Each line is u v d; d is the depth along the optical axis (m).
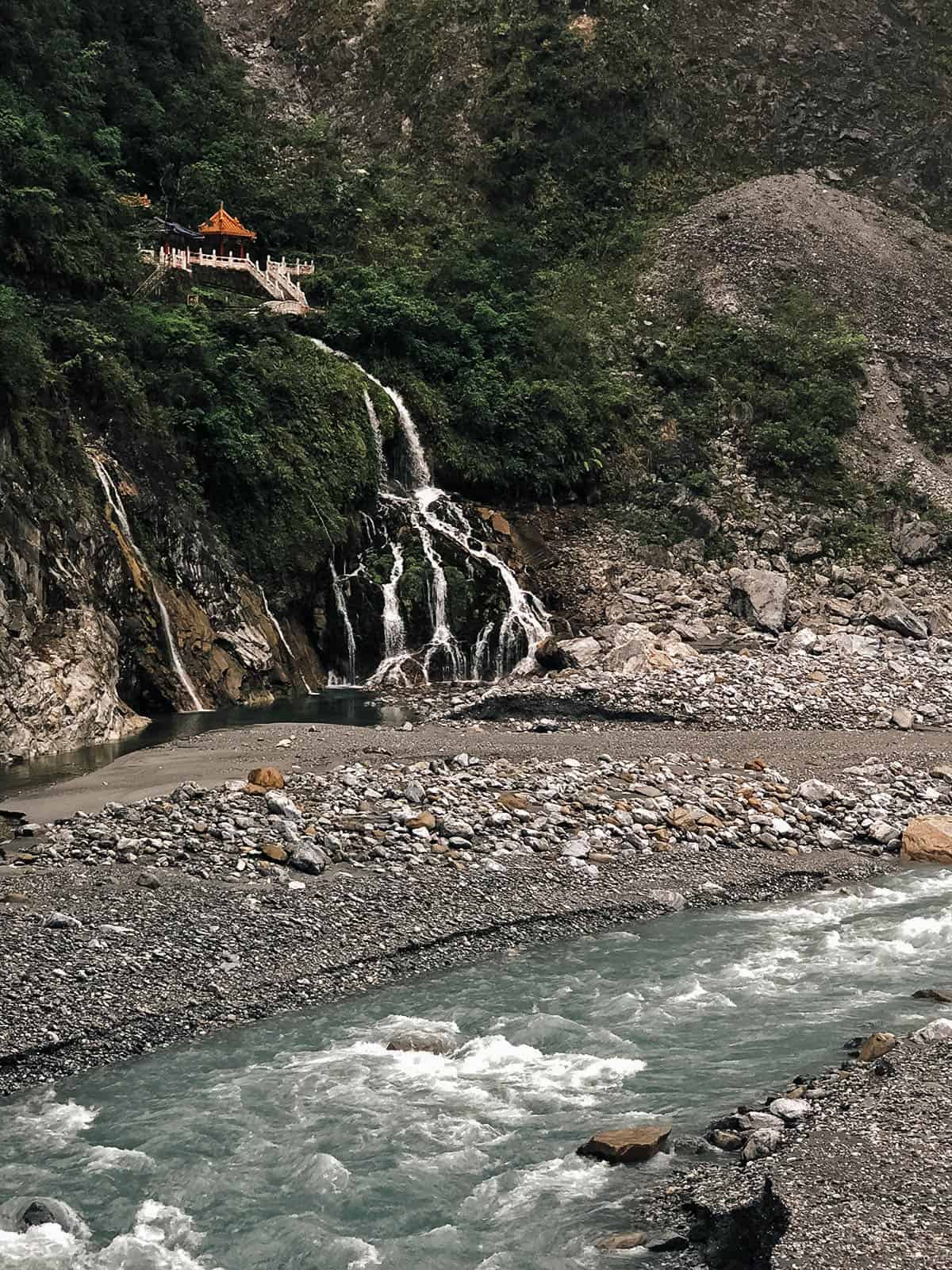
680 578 42.56
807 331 56.38
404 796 19.72
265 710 31.27
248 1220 9.66
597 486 47.03
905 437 53.22
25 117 42.22
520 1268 8.97
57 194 39.88
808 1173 9.14
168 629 31.34
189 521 33.38
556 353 49.53
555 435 45.91
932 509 48.59
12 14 48.97
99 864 16.64
